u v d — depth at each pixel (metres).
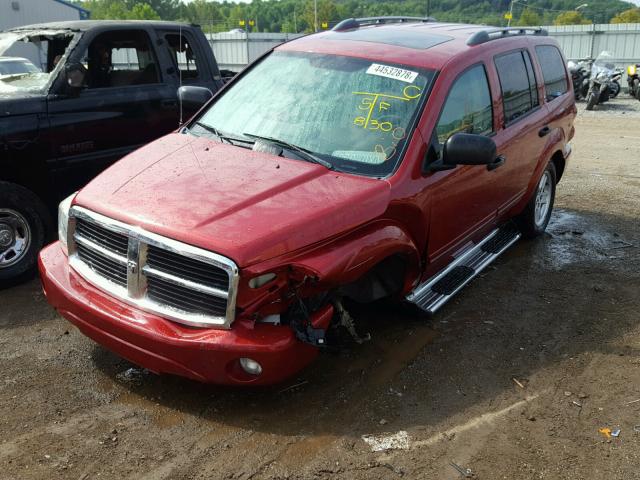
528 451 3.37
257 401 3.66
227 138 4.30
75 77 5.30
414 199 3.95
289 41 5.14
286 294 3.28
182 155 4.07
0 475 3.01
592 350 4.43
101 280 3.58
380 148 4.02
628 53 23.80
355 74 4.45
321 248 3.38
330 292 3.50
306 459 3.21
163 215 3.35
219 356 3.16
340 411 3.61
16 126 5.07
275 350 3.18
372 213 3.66
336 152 4.02
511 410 3.71
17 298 4.92
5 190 4.95
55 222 5.54
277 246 3.20
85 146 5.57
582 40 24.34
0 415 3.45
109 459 3.16
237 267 3.08
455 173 4.37
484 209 5.03
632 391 3.95
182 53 6.68
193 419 3.49
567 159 6.85
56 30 5.94
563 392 3.92
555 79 6.46
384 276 4.14
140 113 5.98
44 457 3.15
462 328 4.66
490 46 5.04
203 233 3.18
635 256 6.28
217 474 3.09
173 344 3.21
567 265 6.00
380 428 3.48
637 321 4.89
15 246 5.13
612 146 11.90
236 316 3.19
